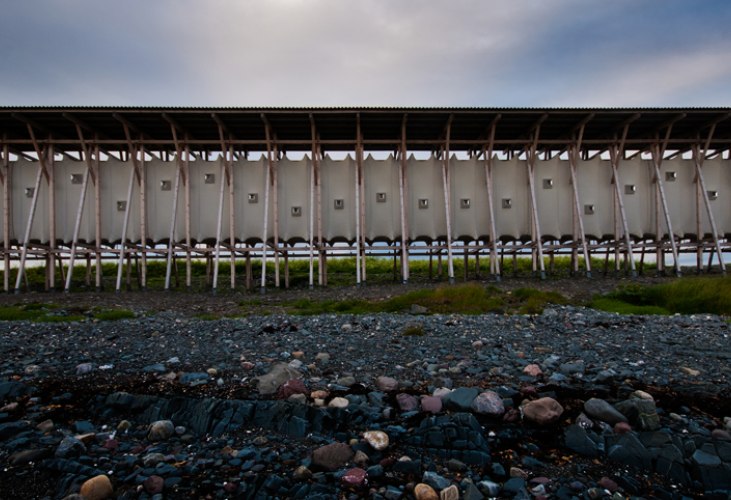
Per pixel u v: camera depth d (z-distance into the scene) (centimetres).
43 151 2478
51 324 1226
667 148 2864
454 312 1526
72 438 534
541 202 2573
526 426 584
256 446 538
